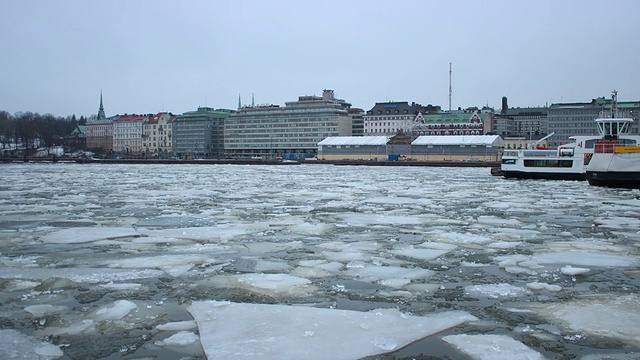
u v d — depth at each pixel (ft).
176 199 113.60
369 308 36.73
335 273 46.01
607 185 160.56
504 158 218.59
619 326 33.06
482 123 620.90
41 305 36.70
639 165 153.79
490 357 28.48
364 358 28.32
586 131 586.45
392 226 73.51
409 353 28.99
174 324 33.06
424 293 40.11
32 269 46.88
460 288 41.47
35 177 216.95
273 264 49.14
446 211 92.43
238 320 33.65
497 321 34.01
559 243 60.13
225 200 111.55
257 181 190.90
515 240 62.59
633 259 51.65
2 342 30.40
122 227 70.95
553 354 29.01
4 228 70.54
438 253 54.34
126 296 39.11
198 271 46.37
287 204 103.30
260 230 69.26
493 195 128.36
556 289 40.88
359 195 126.52
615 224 76.43
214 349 29.19
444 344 30.19
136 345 30.14
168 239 61.82
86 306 36.81
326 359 28.09
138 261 49.96
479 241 61.16
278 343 30.09
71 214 86.07
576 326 33.09
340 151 535.60
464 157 476.13
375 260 50.90
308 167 408.46
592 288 41.50
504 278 44.73
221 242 60.34
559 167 207.72
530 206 100.94
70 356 28.63
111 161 540.93
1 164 442.91
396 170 336.29
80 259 50.98
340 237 64.23
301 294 39.70
